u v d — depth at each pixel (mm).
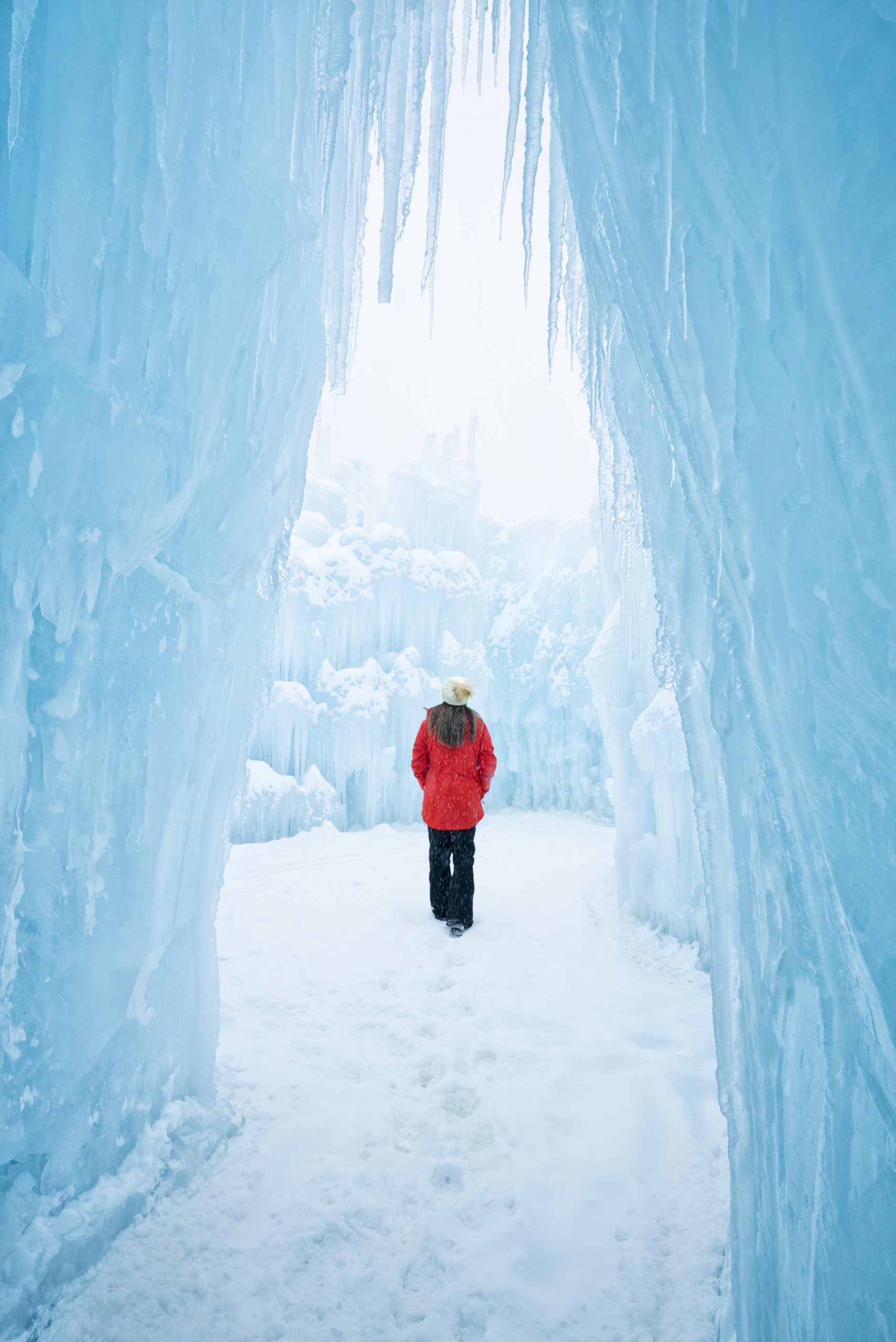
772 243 1001
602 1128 2092
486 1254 1621
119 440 1454
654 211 1189
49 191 1327
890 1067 871
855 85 897
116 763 1606
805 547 1002
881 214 884
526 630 8758
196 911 2010
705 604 1335
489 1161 1950
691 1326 1428
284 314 2012
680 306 1164
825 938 987
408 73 2186
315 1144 2000
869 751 919
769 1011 1122
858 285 905
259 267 1771
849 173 909
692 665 1343
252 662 2215
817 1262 945
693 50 1064
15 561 1295
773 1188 1116
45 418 1312
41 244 1325
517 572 9586
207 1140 1903
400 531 8109
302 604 7008
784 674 1035
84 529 1417
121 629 1595
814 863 1000
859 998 919
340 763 7020
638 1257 1615
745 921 1195
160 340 1540
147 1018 1780
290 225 1867
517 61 2451
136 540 1550
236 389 1851
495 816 8234
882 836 903
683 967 3340
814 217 939
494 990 3049
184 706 1841
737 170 1037
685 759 3512
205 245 1576
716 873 1310
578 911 4141
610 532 4281
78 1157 1553
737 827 1193
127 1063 1703
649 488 1461
